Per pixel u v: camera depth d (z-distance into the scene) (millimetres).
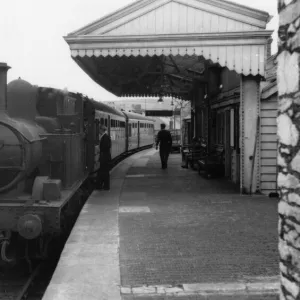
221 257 5672
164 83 18125
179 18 10250
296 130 2967
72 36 10125
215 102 15375
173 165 18922
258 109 10547
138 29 10312
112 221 7742
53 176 8094
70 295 4449
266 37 10031
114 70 14828
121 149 21344
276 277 4930
